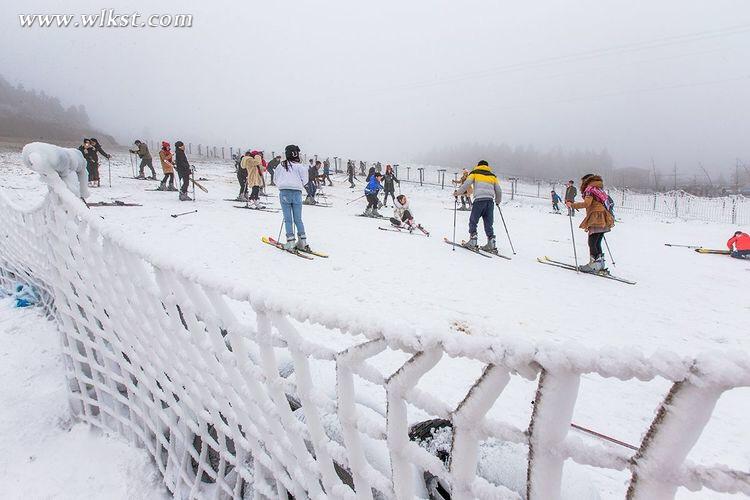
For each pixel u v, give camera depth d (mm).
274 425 1195
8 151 23000
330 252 7121
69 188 2078
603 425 2480
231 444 1709
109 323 1899
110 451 2074
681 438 496
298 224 6859
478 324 4105
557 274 6488
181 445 1801
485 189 7637
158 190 13969
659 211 24125
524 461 1287
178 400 1883
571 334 3998
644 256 8883
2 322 3322
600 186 6645
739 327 4375
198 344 1332
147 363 1751
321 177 20797
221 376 1321
